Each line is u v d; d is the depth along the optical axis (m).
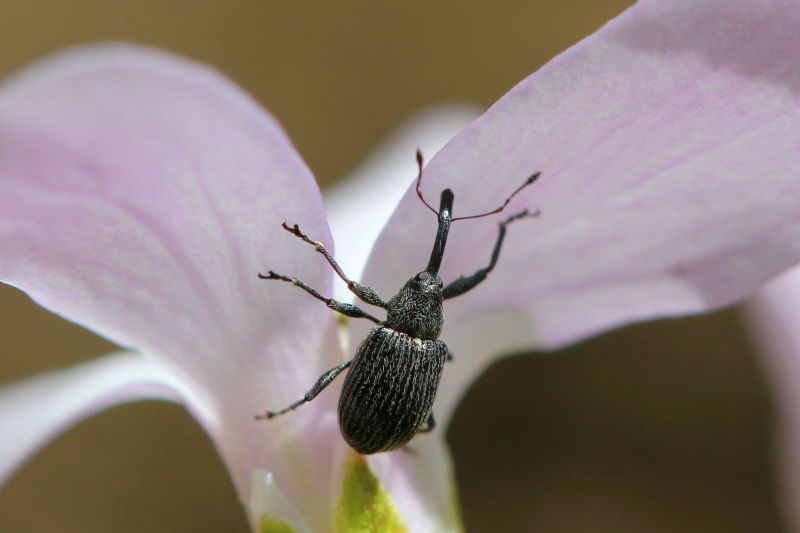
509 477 0.07
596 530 0.07
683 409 0.07
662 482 0.07
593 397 0.07
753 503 0.07
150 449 0.07
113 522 0.07
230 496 0.07
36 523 0.07
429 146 0.05
